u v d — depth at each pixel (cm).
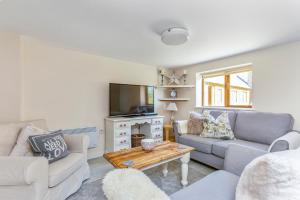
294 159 67
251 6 149
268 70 267
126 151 197
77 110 291
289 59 244
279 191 61
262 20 175
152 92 382
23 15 168
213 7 151
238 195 85
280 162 63
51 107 263
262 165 68
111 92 317
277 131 225
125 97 336
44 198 138
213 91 375
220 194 108
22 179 122
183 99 402
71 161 177
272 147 189
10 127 176
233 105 336
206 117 290
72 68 285
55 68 267
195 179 218
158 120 362
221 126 269
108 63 330
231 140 256
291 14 162
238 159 144
